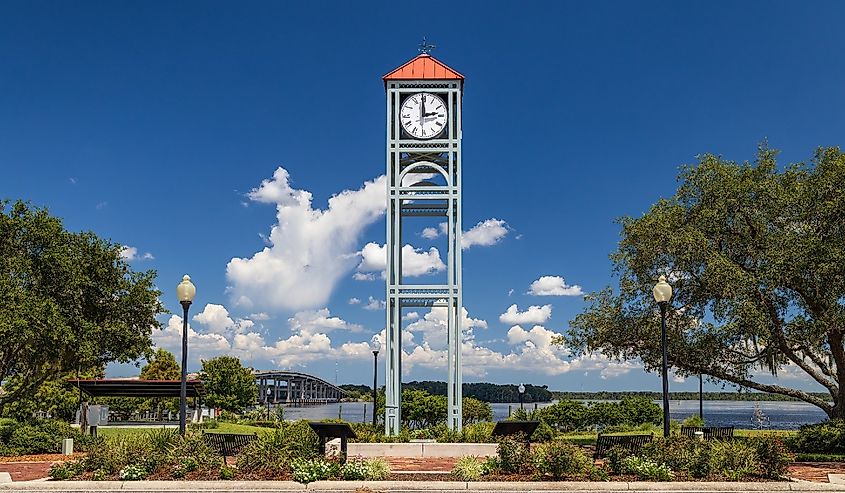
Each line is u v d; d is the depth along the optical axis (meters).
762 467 17.72
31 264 30.44
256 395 83.38
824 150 30.14
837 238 28.34
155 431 21.16
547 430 33.94
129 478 17.06
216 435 20.56
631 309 32.03
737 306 27.67
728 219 30.09
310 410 124.25
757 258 29.14
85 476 17.33
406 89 32.97
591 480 17.06
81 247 32.09
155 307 34.12
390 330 31.73
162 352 75.69
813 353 31.67
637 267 31.16
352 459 18.67
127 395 42.41
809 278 28.28
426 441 27.64
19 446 27.03
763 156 30.92
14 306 27.67
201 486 16.44
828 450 27.42
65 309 30.64
